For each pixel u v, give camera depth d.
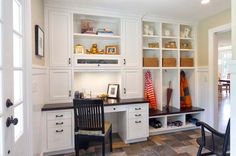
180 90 3.81
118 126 3.35
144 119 2.99
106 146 2.82
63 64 2.82
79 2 2.76
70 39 2.85
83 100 2.26
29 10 1.77
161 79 3.51
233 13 1.06
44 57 2.65
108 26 3.42
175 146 2.81
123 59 3.17
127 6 2.92
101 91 3.40
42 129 2.44
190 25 3.78
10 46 1.30
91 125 2.31
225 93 8.53
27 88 1.77
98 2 2.75
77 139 2.36
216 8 3.04
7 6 1.25
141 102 2.94
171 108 3.67
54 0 2.68
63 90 2.83
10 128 1.28
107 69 3.07
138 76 3.29
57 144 2.54
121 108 2.84
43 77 2.55
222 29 3.18
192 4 2.85
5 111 1.20
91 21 3.29
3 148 1.16
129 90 3.23
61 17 2.79
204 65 3.61
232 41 1.07
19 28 1.63
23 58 1.71
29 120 1.79
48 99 2.75
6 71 1.22
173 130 3.46
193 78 3.87
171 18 3.52
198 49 3.78
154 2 2.76
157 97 3.62
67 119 2.57
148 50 3.71
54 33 2.76
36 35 2.09
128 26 3.21
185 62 3.73
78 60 2.91
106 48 3.28
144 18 3.34
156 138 3.15
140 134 2.97
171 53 3.84
